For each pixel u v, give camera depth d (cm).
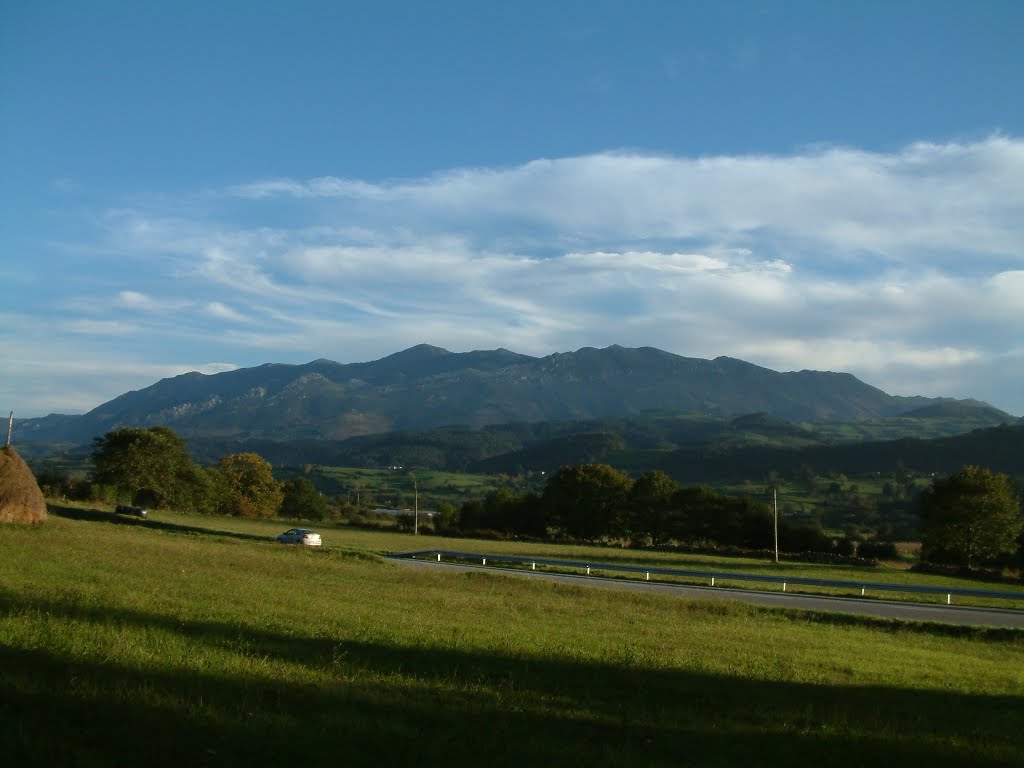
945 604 4128
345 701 1039
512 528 11538
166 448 10706
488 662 1468
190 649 1267
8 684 943
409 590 2806
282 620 1733
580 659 1592
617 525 10569
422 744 877
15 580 1909
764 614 3197
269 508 12750
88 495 10006
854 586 4631
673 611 3012
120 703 920
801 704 1315
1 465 3725
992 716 1342
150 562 2734
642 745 967
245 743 831
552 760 859
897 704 1402
